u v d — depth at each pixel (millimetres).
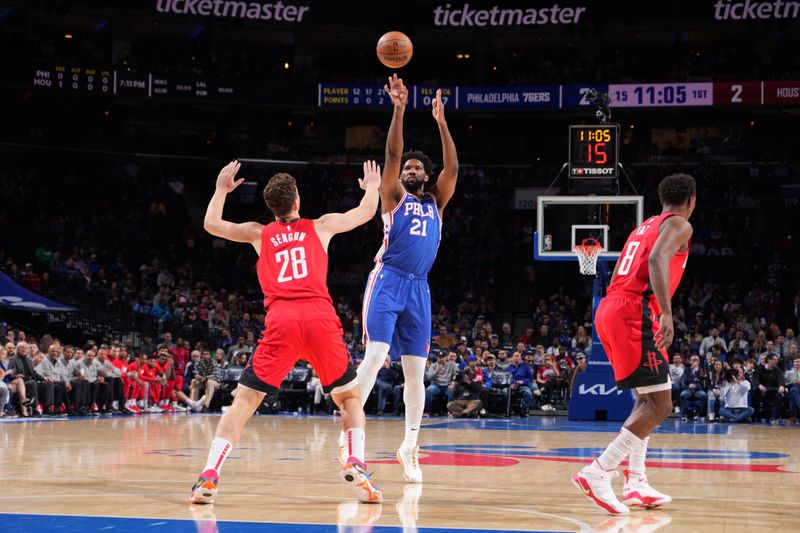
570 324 23625
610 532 4020
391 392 18531
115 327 22094
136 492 5344
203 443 9734
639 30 30969
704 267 27500
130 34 30281
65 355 16562
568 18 28188
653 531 4078
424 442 10578
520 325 25922
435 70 32719
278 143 32406
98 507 4691
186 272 26656
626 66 29656
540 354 19938
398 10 28906
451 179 6582
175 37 31922
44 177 28781
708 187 29656
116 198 29312
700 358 19781
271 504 4879
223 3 28047
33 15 29656
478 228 30359
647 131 32344
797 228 29281
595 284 16188
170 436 10883
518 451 9273
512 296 27812
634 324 5027
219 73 28703
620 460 4793
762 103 27344
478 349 19453
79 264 24203
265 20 28484
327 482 6070
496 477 6574
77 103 29594
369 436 11742
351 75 32312
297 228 5289
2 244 25797
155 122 31344
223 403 19094
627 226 28891
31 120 29516
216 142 31812
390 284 6230
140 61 29016
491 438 11391
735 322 22531
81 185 29000
